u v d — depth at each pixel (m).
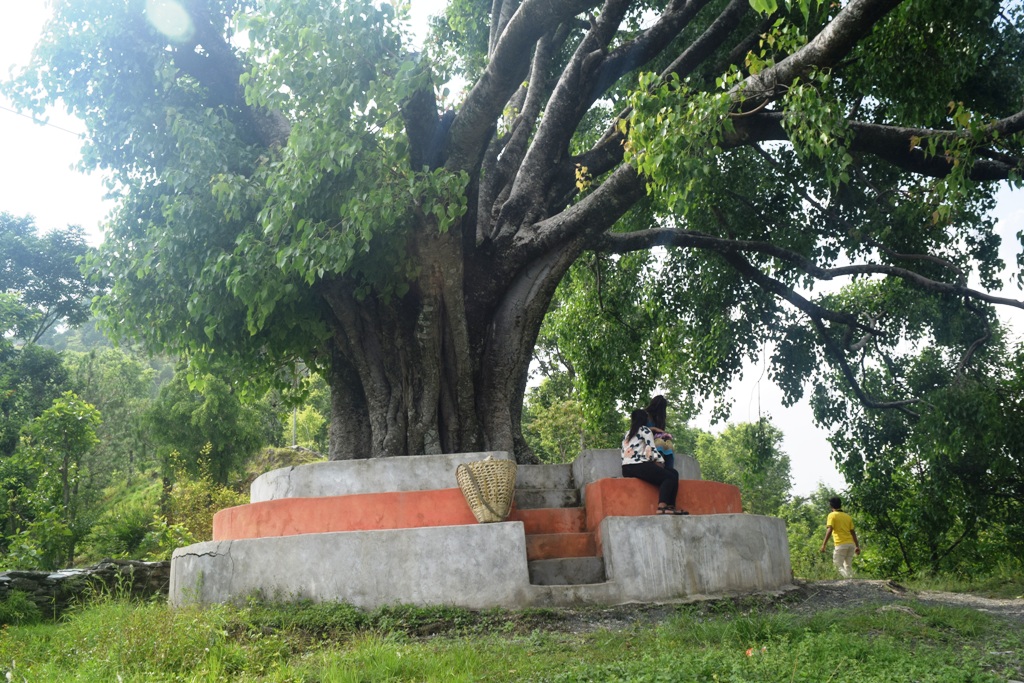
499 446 11.43
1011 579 13.00
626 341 19.09
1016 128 10.22
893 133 11.55
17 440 31.28
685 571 8.84
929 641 6.75
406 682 5.45
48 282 41.88
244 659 6.18
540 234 11.97
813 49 9.77
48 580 11.13
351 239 9.34
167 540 18.31
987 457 16.33
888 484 19.14
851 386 17.83
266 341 11.88
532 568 8.92
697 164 9.59
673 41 15.39
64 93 11.77
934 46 12.59
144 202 11.80
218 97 12.23
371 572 8.39
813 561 26.77
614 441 28.39
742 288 18.20
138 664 5.86
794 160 16.34
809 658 5.29
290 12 9.23
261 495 10.08
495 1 14.57
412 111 9.82
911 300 16.95
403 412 11.16
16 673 5.91
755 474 20.11
